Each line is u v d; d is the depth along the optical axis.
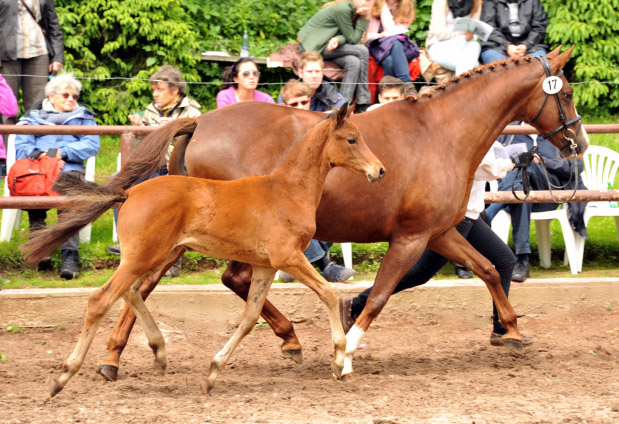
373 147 7.26
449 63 12.57
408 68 12.49
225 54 15.59
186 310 9.22
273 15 16.58
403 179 7.32
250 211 6.53
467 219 8.19
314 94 10.33
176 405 6.32
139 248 6.30
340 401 6.44
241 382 7.16
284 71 15.89
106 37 14.59
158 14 14.49
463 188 7.62
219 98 10.41
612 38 15.71
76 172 6.39
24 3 12.00
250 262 6.77
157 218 6.30
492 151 8.16
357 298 8.09
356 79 11.95
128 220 6.33
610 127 9.89
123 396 6.62
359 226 7.39
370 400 6.48
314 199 6.78
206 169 7.18
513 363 8.04
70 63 14.26
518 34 12.59
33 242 6.41
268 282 6.96
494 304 8.45
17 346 8.37
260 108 7.34
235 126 7.21
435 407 6.31
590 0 15.62
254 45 15.92
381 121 7.42
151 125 10.05
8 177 9.67
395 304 9.58
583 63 15.59
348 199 7.26
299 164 6.73
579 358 8.23
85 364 7.82
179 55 14.84
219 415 6.04
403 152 7.34
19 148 9.98
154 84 10.05
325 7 12.09
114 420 5.91
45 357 8.02
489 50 12.56
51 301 8.98
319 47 12.04
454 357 8.29
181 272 10.05
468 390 6.88
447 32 12.62
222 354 6.80
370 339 8.95
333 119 6.64
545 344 8.76
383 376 7.43
